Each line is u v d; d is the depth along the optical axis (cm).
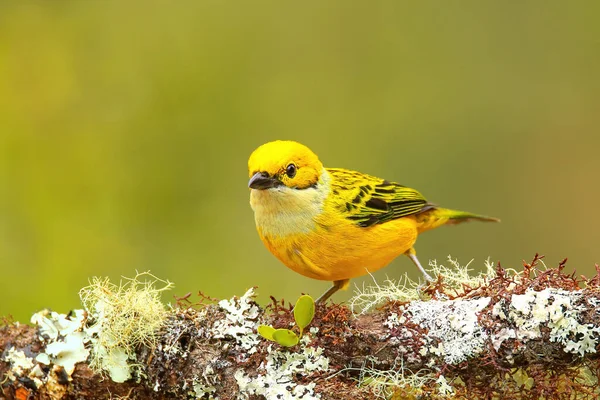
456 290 702
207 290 1249
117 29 1442
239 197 1343
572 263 1403
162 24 1462
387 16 1560
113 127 1370
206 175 1363
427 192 1472
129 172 1335
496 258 1419
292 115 1462
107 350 649
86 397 658
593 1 1524
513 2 1561
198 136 1391
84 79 1398
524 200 1452
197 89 1423
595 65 1521
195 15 1472
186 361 640
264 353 633
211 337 641
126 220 1290
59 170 1312
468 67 1548
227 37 1484
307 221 816
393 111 1505
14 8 1430
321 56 1534
